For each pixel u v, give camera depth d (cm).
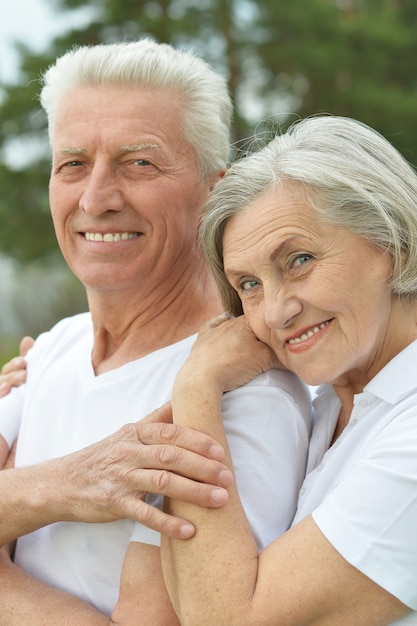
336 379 183
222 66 1259
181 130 213
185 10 1255
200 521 165
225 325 191
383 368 173
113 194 208
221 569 160
